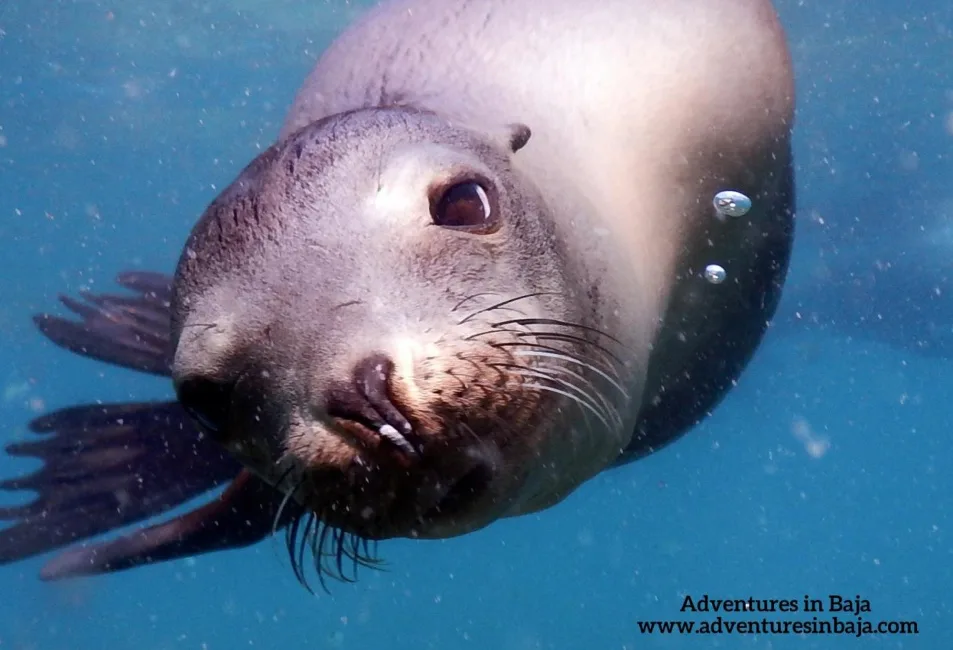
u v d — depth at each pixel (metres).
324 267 0.86
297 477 0.85
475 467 0.85
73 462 1.24
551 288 0.92
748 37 1.15
